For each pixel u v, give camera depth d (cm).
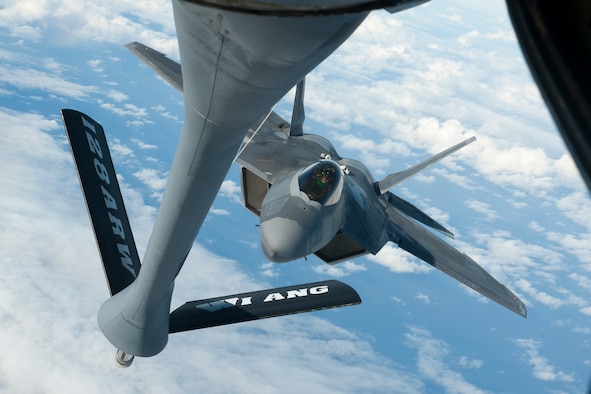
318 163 2639
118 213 2284
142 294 1861
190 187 1338
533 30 397
